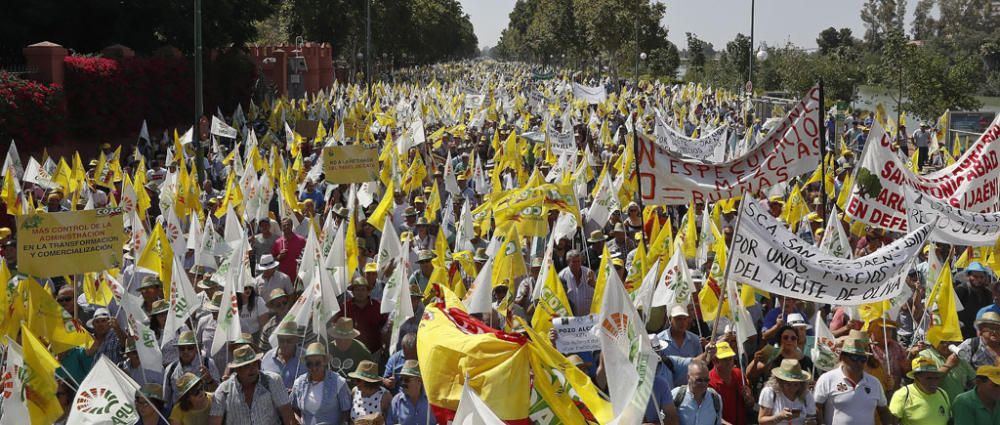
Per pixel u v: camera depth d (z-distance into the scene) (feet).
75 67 114.83
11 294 37.83
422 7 404.77
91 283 43.60
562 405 27.61
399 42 353.51
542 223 49.19
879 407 30.96
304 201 64.69
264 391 30.73
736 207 61.21
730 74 271.08
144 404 30.07
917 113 159.02
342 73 314.14
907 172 46.57
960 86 156.35
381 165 83.92
